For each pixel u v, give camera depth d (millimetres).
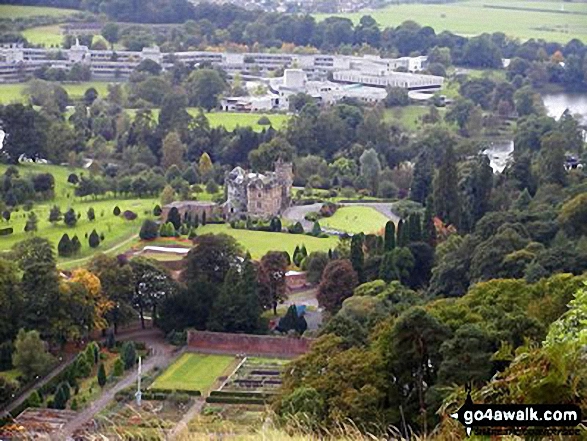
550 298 159750
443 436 62062
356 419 123250
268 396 195375
